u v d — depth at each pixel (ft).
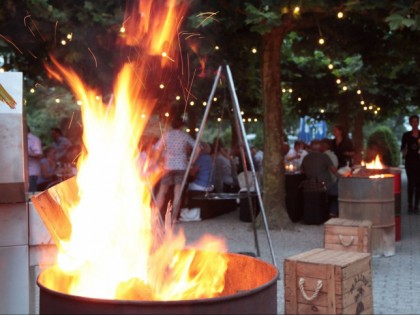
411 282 20.34
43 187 34.04
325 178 34.01
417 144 38.14
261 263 12.59
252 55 35.40
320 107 57.26
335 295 13.87
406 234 30.40
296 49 33.63
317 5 25.23
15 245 12.64
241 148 24.64
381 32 32.35
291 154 48.80
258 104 48.93
